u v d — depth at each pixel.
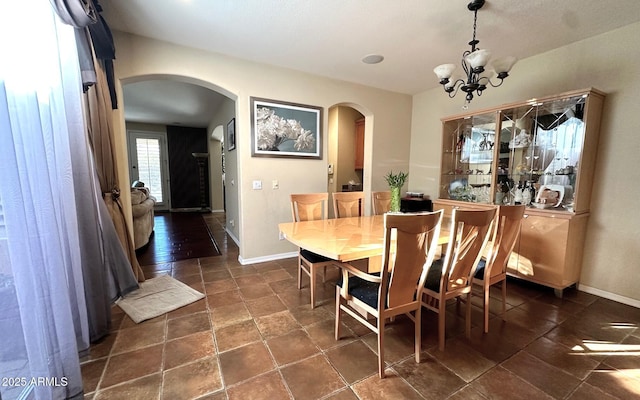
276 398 1.40
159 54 2.78
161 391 1.44
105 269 2.20
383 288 1.52
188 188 8.30
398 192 2.71
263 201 3.49
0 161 1.05
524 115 3.08
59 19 1.46
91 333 1.85
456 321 2.18
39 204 1.23
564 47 2.78
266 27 2.48
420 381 1.53
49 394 1.22
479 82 2.18
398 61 3.21
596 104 2.48
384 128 4.37
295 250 3.78
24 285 1.13
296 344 1.86
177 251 4.01
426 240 1.57
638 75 2.34
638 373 1.59
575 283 2.75
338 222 2.62
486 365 1.66
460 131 3.83
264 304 2.41
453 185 3.91
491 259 1.98
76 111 1.79
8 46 1.08
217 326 2.06
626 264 2.46
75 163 1.79
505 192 3.26
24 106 1.17
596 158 2.61
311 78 3.63
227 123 4.95
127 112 6.27
